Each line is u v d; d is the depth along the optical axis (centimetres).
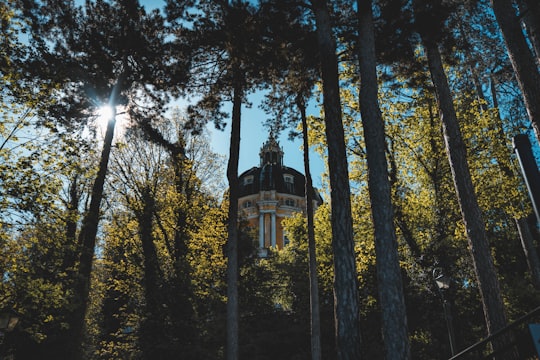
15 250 1335
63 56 1461
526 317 528
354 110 1903
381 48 1278
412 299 1906
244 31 1233
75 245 1334
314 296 1556
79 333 1327
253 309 2631
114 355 2189
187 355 1856
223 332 2184
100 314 2628
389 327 787
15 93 1288
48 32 1462
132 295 2216
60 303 1278
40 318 1498
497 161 1714
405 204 1775
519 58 1024
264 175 6103
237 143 1481
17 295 1266
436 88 1255
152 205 2181
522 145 264
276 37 1274
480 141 1723
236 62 1380
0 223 1227
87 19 1522
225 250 2403
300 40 1285
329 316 2359
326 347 2217
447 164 1755
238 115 1520
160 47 1482
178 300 2009
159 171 2303
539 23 1182
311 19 1272
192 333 1959
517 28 1052
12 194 1223
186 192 2367
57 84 1367
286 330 2395
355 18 1309
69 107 1457
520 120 1780
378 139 934
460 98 1891
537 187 247
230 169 1446
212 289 2302
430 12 1168
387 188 897
